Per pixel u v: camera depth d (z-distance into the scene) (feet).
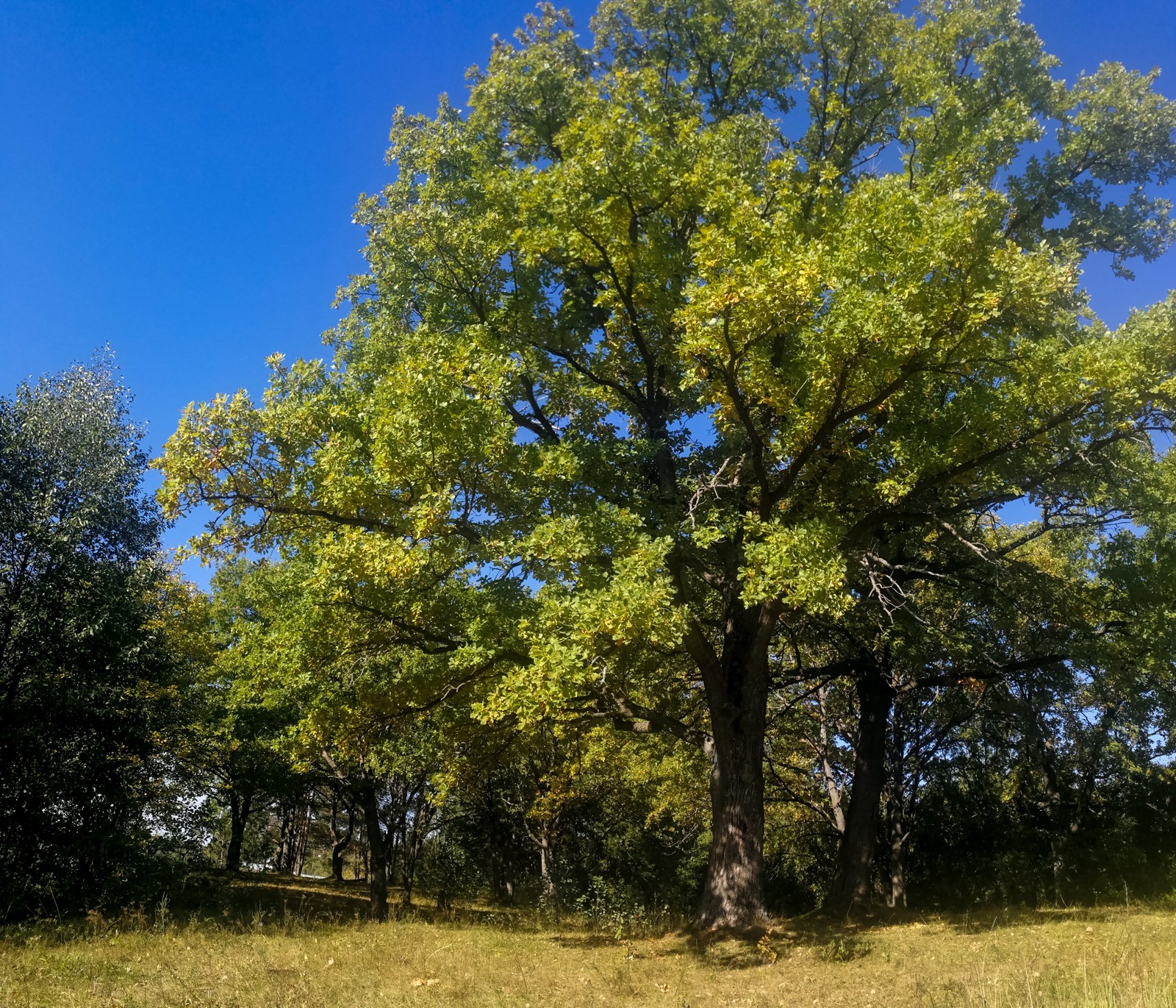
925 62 46.65
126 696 50.83
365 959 31.73
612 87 46.16
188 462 35.53
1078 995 19.57
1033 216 48.49
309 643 41.19
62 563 48.08
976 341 33.50
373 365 43.11
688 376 34.35
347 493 34.81
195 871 79.82
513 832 113.19
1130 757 69.05
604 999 25.61
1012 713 62.59
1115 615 46.85
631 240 39.96
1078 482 42.73
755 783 41.11
